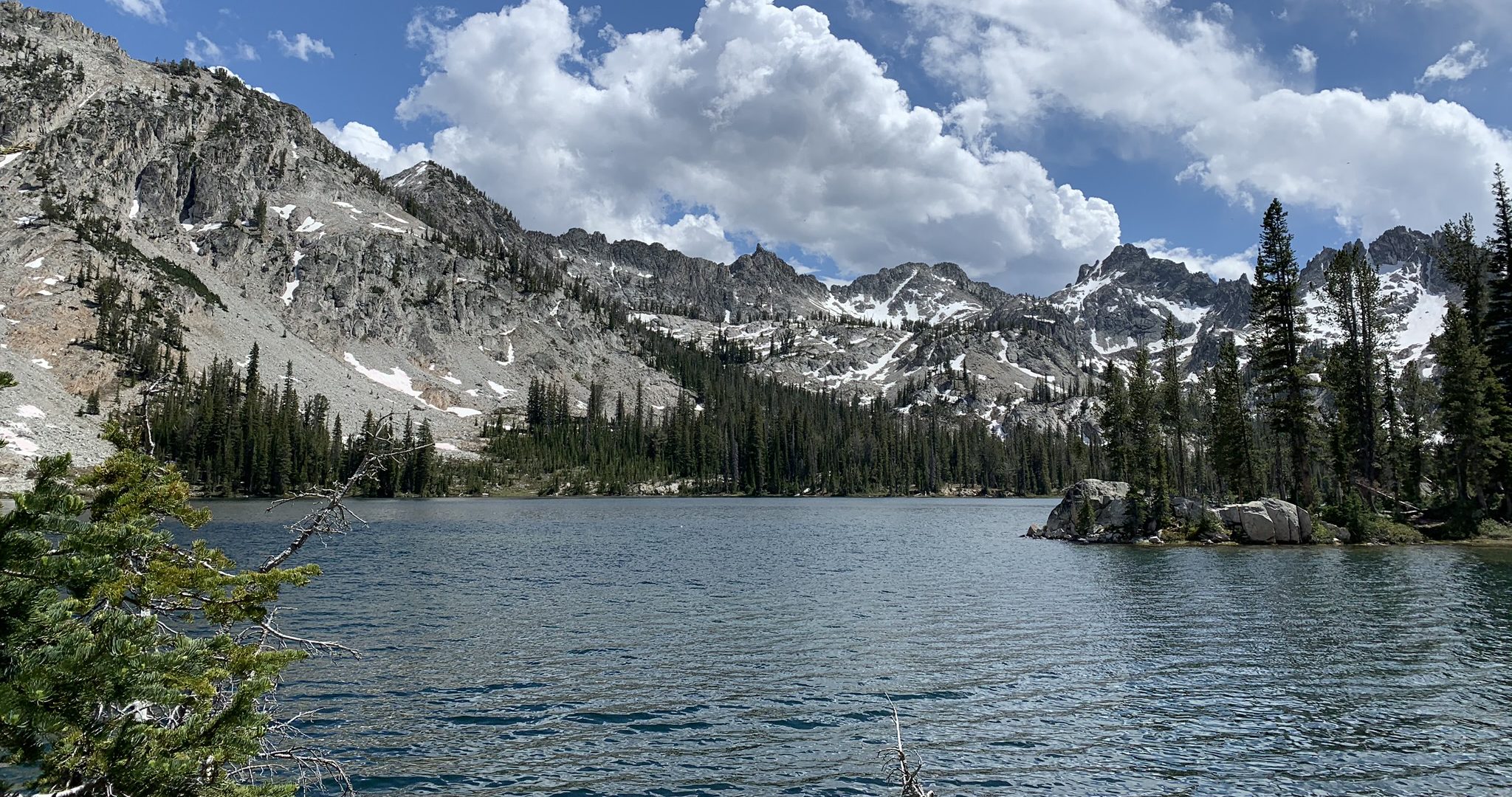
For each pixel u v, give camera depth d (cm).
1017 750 1780
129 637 836
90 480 1222
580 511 12581
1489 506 6994
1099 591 3953
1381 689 2200
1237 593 3822
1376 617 3177
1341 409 7719
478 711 2034
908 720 1981
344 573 4619
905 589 4066
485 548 6306
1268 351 7281
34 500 789
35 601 776
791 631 2995
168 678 923
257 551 5672
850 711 2042
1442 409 6712
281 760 1662
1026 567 5053
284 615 3291
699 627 3077
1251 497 7856
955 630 3006
